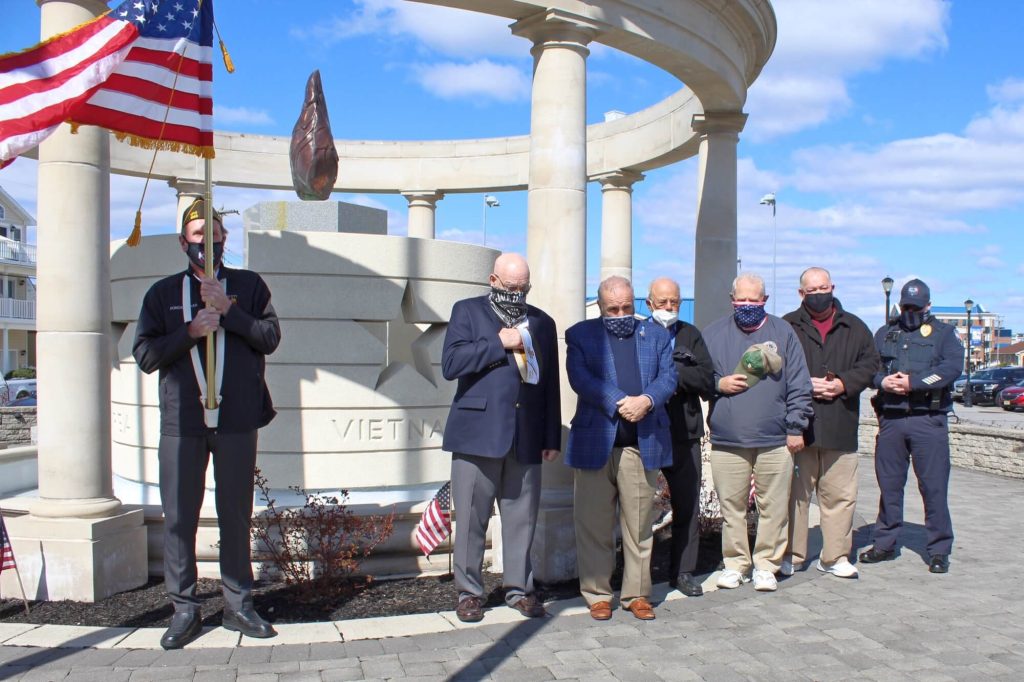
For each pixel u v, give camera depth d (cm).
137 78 482
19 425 1641
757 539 589
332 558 557
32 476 875
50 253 563
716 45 785
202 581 588
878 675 425
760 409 577
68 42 464
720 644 468
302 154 774
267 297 500
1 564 511
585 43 656
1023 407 3064
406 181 1369
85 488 568
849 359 615
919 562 672
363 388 676
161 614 522
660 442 521
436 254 716
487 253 759
